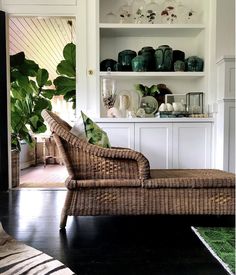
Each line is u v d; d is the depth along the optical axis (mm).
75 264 1408
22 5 3137
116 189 1876
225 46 2914
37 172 5062
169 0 3191
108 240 1731
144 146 2887
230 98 2740
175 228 1940
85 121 2020
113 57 3320
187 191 1885
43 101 4328
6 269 1327
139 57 3020
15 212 2305
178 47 3346
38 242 1688
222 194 1889
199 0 3193
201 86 3191
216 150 2912
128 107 3143
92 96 3205
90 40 3191
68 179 1888
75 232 1865
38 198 2777
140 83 3322
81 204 1874
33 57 5785
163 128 2895
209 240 1699
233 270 1333
